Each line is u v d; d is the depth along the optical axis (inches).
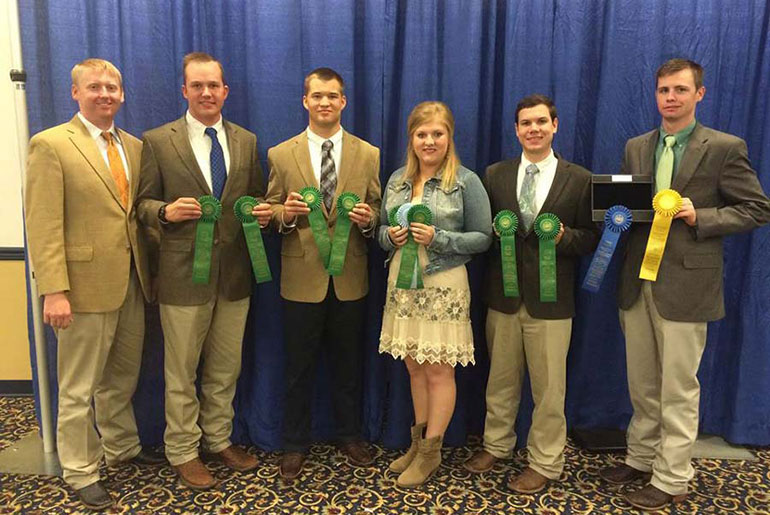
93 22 82.4
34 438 92.6
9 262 106.8
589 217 75.5
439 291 74.2
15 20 79.5
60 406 73.2
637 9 83.6
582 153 89.7
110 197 72.1
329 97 74.9
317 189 75.7
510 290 74.4
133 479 80.0
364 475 81.8
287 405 82.6
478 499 75.8
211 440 84.1
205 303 76.8
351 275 80.0
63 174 69.2
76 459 73.7
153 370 88.7
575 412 93.7
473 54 84.2
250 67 84.1
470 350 76.0
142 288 77.6
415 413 83.3
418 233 71.9
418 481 78.4
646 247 73.1
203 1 84.6
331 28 83.8
